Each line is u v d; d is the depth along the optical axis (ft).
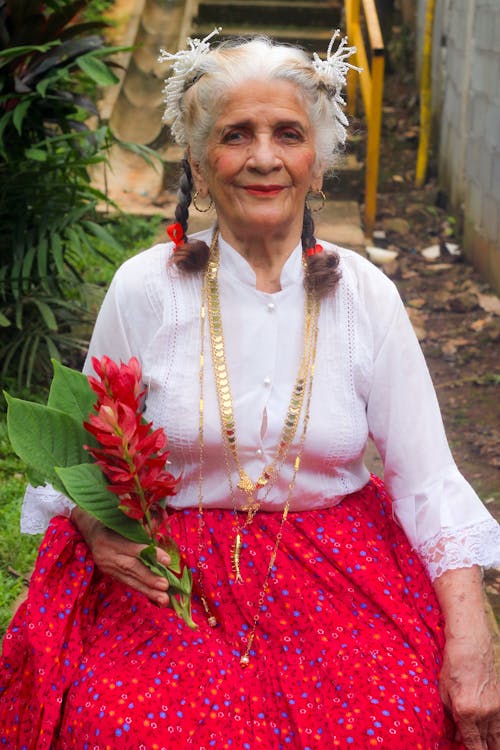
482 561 7.67
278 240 7.69
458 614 7.46
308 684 7.04
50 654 7.13
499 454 15.01
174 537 7.67
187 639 7.18
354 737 6.68
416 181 24.82
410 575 7.74
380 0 28.68
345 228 21.72
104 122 24.16
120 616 7.39
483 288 20.29
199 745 6.59
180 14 30.81
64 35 14.74
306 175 7.56
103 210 21.67
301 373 7.70
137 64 28.35
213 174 7.58
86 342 15.83
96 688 6.82
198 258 7.78
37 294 15.71
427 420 7.94
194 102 7.56
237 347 7.67
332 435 7.69
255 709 6.91
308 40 28.86
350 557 7.58
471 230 21.26
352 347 7.77
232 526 7.69
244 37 7.99
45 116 15.02
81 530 7.61
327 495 7.85
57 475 7.21
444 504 7.79
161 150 24.90
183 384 7.64
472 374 17.39
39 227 14.99
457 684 7.17
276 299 7.72
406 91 29.01
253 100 7.36
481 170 20.54
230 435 7.60
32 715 7.20
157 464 6.99
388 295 7.89
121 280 7.89
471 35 21.48
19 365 15.02
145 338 7.82
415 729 6.74
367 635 7.25
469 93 21.68
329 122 7.74
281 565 7.49
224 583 7.53
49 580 7.43
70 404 7.52
